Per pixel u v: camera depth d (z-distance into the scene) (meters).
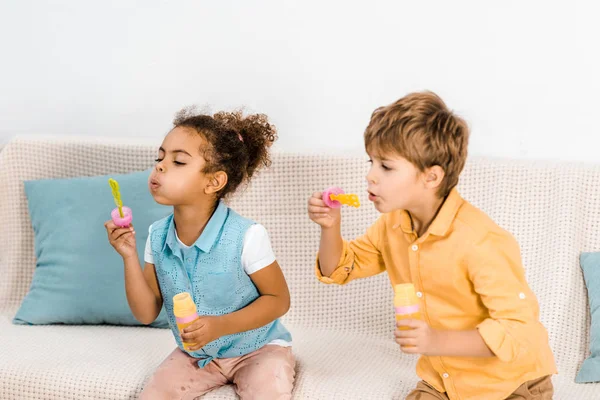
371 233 1.59
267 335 1.66
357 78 2.07
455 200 1.44
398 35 2.02
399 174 1.39
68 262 1.97
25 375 1.67
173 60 2.19
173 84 2.21
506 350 1.34
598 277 1.78
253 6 2.11
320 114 2.12
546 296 1.82
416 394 1.54
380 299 1.95
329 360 1.75
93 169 2.11
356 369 1.71
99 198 2.00
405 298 1.32
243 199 2.00
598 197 1.82
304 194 1.97
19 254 2.12
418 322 1.31
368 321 1.95
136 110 2.25
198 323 1.41
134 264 1.57
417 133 1.36
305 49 2.09
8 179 2.12
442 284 1.44
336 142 2.12
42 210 2.04
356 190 1.95
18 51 2.29
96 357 1.75
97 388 1.64
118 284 1.94
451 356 1.44
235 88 2.16
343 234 1.97
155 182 1.56
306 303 1.99
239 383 1.61
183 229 1.61
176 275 1.60
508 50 1.95
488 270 1.38
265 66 2.13
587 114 1.93
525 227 1.86
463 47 1.98
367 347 1.86
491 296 1.37
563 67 1.93
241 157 1.62
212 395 1.61
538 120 1.97
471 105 2.01
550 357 1.46
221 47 2.15
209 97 2.19
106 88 2.26
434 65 2.01
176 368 1.62
